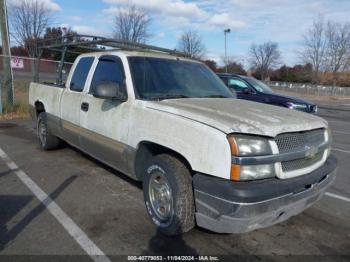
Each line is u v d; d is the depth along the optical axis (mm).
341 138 10055
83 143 4996
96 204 4199
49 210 3994
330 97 43188
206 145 2943
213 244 3357
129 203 4250
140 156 3848
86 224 3678
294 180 3037
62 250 3158
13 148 6863
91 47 6266
